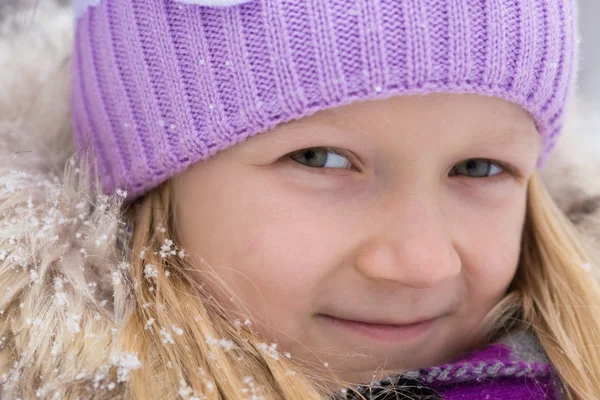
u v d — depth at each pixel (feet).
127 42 2.47
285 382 2.40
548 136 2.53
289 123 2.39
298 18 2.37
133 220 2.53
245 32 2.39
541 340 2.56
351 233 2.41
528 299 2.61
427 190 2.41
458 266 2.43
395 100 2.37
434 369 2.44
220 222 2.44
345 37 2.36
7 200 2.46
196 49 2.41
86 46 2.54
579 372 2.52
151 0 2.44
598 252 2.68
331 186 2.42
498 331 2.57
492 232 2.48
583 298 2.59
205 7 2.40
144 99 2.46
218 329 2.43
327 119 2.38
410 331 2.47
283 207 2.41
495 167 2.50
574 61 2.49
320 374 2.45
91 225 2.44
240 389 2.37
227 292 2.44
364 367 2.46
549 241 2.63
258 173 2.42
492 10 2.37
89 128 2.56
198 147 2.43
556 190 2.74
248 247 2.42
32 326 2.37
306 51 2.37
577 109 2.81
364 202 2.42
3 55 2.70
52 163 2.60
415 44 2.35
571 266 2.61
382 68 2.36
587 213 2.73
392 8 2.35
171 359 2.38
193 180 2.46
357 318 2.44
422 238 2.40
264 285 2.42
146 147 2.48
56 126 2.66
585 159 2.75
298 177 2.42
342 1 2.36
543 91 2.43
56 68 2.69
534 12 2.40
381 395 2.42
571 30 2.47
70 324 2.37
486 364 2.45
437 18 2.36
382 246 2.40
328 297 2.43
